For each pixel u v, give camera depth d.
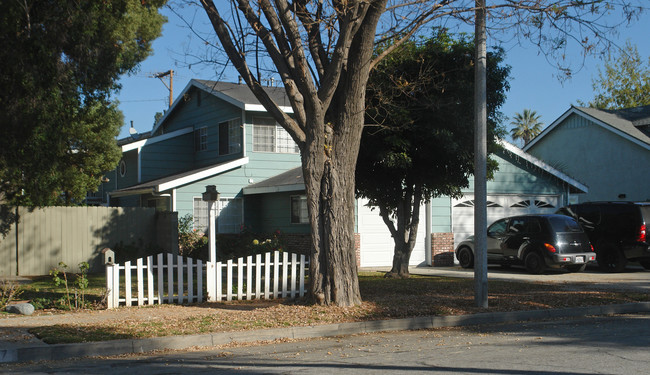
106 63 14.48
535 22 11.34
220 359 7.75
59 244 18.73
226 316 10.32
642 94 38.81
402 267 16.56
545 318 10.96
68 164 18.28
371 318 10.22
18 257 18.14
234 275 17.09
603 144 29.20
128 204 26.59
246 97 23.30
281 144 23.58
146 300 11.90
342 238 11.01
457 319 10.41
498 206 23.16
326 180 10.97
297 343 8.91
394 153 14.49
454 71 14.70
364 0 9.91
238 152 23.22
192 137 26.41
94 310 11.13
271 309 10.85
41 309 11.15
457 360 7.30
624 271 18.48
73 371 7.10
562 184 24.41
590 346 8.02
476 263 11.38
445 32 14.84
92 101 14.99
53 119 13.01
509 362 7.10
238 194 22.56
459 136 14.83
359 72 10.73
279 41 11.09
